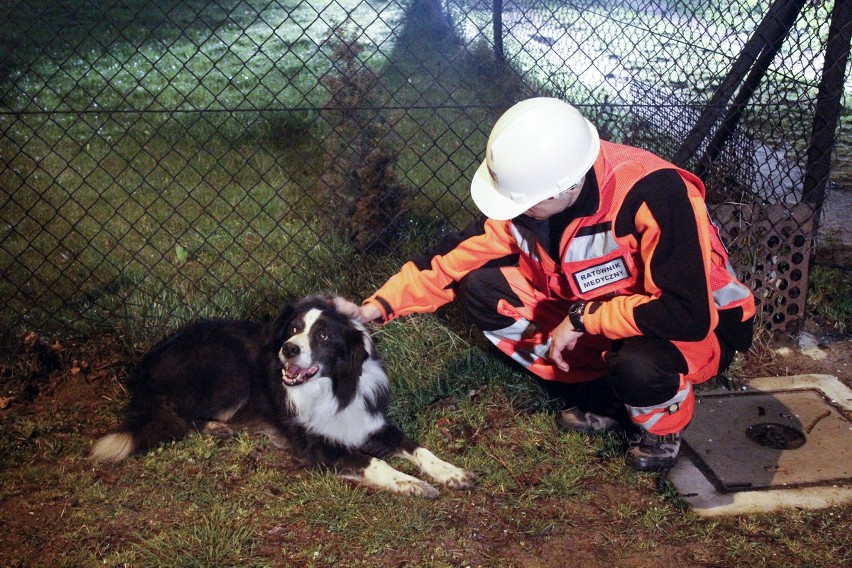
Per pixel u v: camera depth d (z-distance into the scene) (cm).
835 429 340
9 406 360
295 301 356
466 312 343
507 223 316
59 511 294
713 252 284
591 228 275
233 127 731
